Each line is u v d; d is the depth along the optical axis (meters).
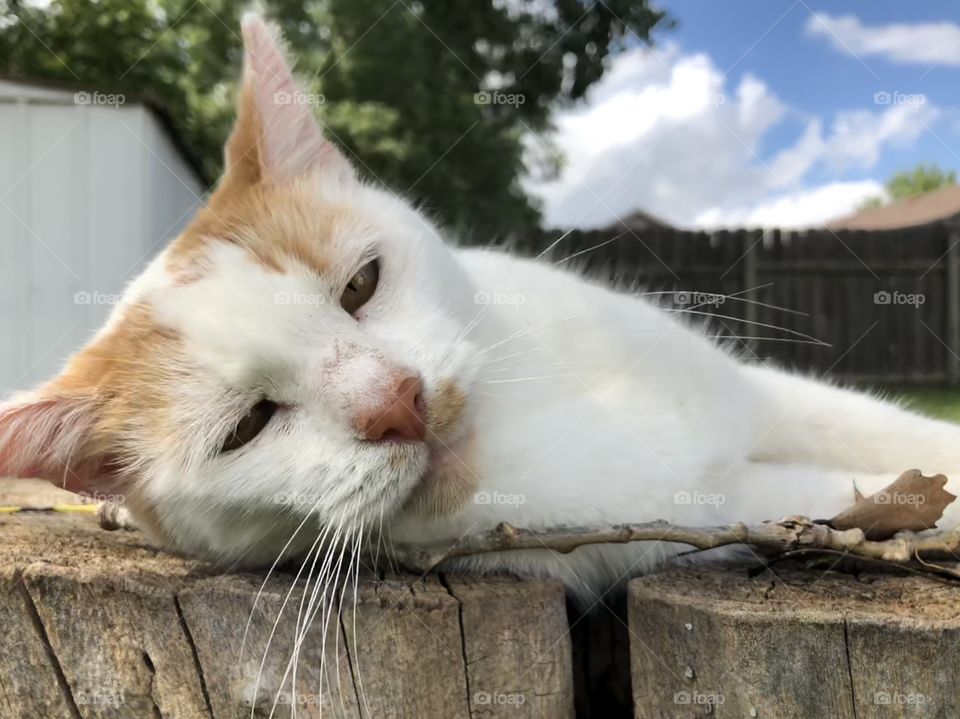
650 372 0.23
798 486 0.23
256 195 0.23
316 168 0.25
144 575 0.19
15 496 0.33
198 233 0.22
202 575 0.19
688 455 0.22
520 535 0.19
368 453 0.19
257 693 0.18
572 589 0.21
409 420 0.19
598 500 0.21
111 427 0.21
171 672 0.18
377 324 0.21
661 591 0.18
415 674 0.17
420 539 0.21
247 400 0.20
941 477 0.19
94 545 0.22
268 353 0.20
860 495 0.21
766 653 0.17
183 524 0.22
